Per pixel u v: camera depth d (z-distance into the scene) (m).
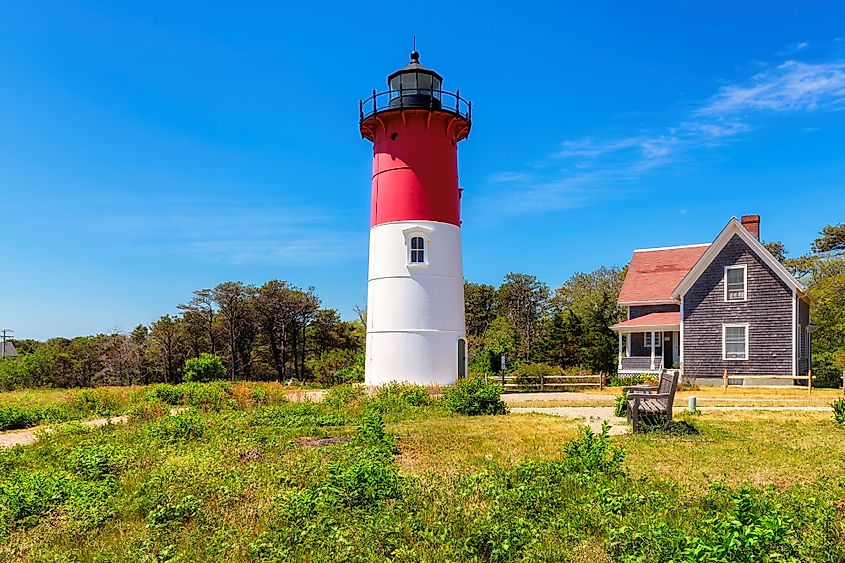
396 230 27.00
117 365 55.78
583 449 10.12
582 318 42.41
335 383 35.84
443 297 27.03
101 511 8.41
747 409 18.12
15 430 17.64
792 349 27.16
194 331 59.19
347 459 10.98
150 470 10.67
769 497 7.99
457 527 7.25
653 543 6.37
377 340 27.03
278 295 58.72
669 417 13.42
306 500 8.23
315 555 6.69
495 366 33.00
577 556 6.51
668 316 32.62
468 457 11.21
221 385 24.78
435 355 26.61
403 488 8.79
